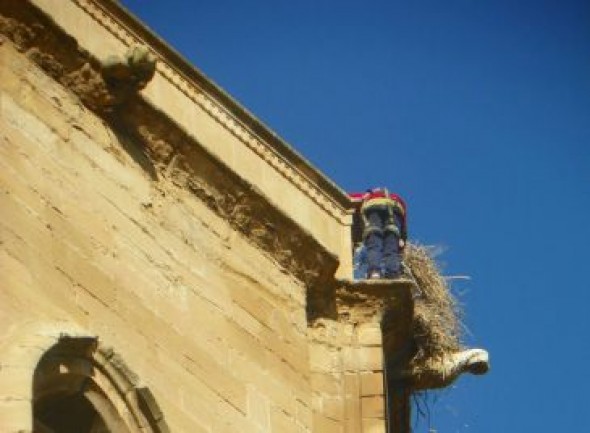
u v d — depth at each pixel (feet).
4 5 158.61
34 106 158.10
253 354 163.94
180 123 164.25
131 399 154.51
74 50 160.45
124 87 161.38
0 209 153.38
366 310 172.76
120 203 159.94
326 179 173.27
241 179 166.61
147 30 165.78
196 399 159.12
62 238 155.84
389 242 180.14
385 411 170.50
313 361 169.89
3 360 149.28
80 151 159.22
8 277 152.05
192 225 163.84
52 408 153.07
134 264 159.12
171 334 159.33
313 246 169.89
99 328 155.53
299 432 164.45
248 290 165.58
